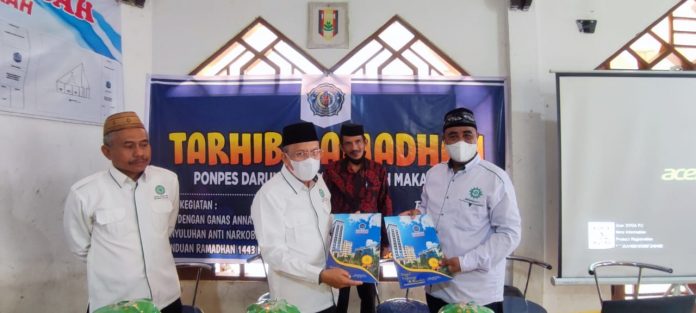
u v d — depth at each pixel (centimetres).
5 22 187
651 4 267
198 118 268
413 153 263
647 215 242
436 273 153
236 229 266
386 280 266
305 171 153
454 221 167
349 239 153
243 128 267
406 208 263
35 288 203
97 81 239
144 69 269
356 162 233
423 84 265
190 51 272
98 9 241
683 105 243
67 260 220
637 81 243
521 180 258
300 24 271
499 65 267
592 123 243
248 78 268
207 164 267
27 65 198
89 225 164
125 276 162
